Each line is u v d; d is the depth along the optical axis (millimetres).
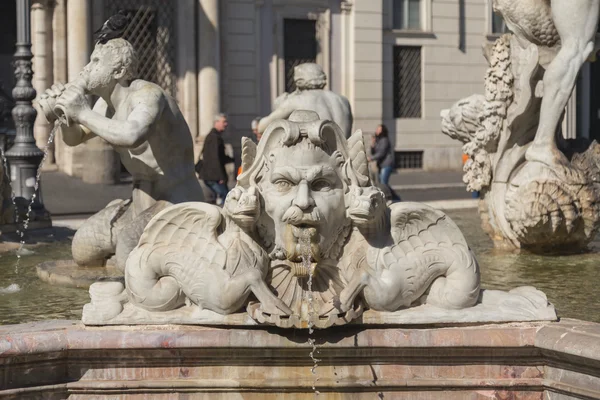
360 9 37594
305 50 37031
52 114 6961
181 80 31875
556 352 4887
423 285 5066
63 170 29375
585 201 9055
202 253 5008
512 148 9531
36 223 12586
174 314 5047
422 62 39281
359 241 5090
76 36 29062
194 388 4961
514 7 9188
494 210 9680
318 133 4988
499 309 5148
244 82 35281
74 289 7691
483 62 40500
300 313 4891
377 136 25578
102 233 8055
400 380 5000
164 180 7504
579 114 36875
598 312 6539
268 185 5043
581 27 8938
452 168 39656
